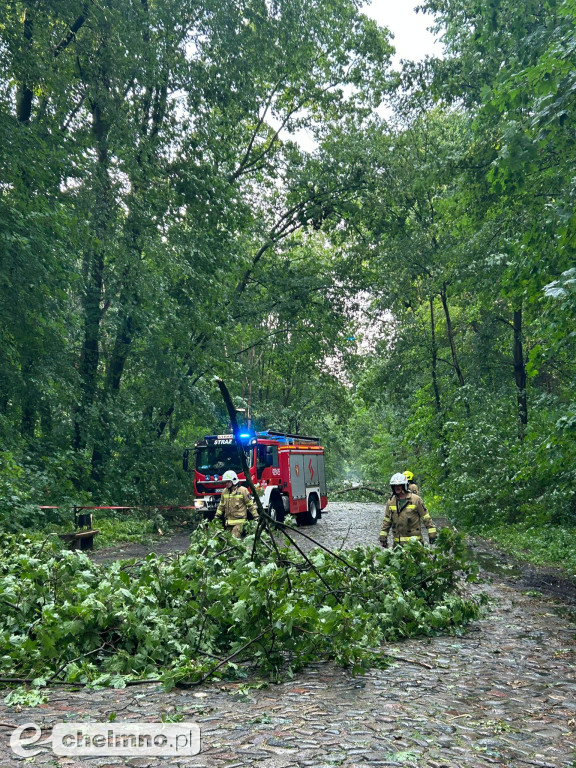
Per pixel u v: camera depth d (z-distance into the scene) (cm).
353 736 423
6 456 1711
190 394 2547
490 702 507
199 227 2361
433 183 2086
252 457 2205
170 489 2570
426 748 404
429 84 2173
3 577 686
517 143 1066
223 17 2325
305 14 2614
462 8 1950
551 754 405
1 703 496
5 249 1705
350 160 3017
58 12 1938
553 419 1512
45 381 1989
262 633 581
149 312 2342
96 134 2364
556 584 1178
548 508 1923
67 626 573
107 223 2119
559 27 1227
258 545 780
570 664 632
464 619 817
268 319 4097
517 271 1180
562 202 1073
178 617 633
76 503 1938
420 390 3466
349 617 583
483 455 2259
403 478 974
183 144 2325
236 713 472
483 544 1855
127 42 2045
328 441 5488
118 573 702
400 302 3206
